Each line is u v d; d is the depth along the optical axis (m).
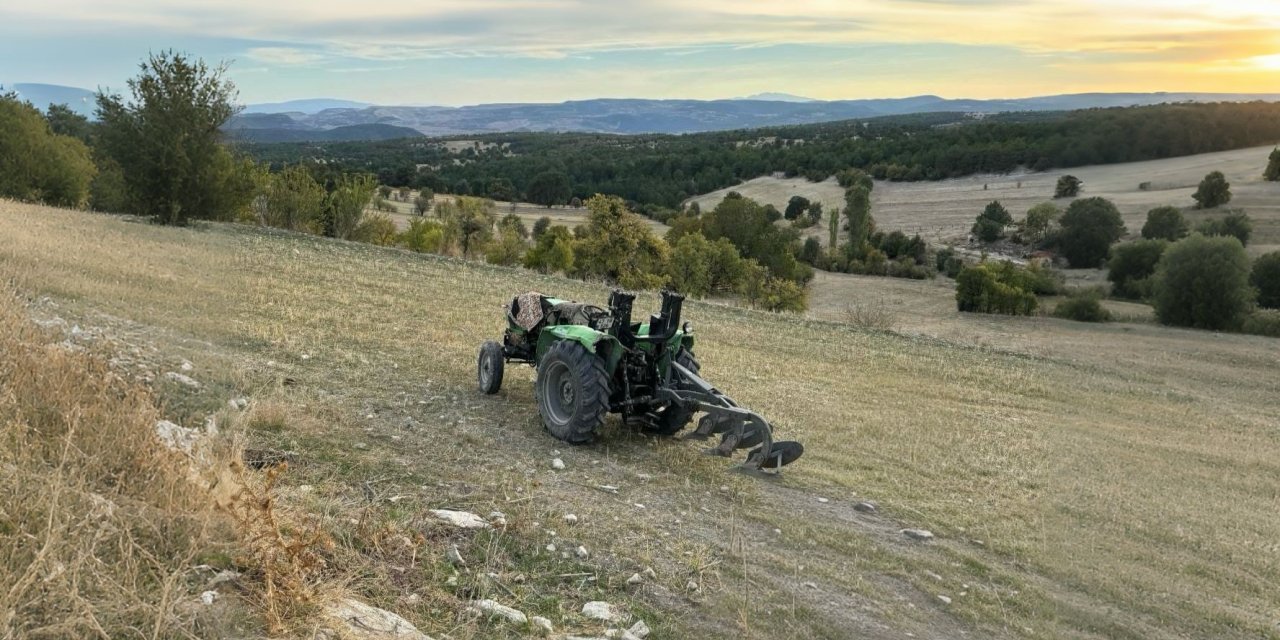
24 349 5.23
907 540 6.00
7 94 37.59
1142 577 5.70
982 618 4.79
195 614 2.98
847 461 8.10
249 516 3.73
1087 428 12.43
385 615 3.53
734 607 4.45
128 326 9.34
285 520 4.14
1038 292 63.09
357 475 5.53
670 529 5.51
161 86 26.55
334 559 3.99
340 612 3.43
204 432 5.49
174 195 26.97
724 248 52.91
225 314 11.46
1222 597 5.53
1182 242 49.19
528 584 4.33
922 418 11.16
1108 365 25.30
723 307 25.56
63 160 38.91
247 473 4.63
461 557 4.41
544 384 7.76
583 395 7.16
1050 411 13.73
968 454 9.15
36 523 3.20
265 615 3.16
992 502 7.29
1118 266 64.69
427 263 25.75
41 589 2.81
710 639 4.07
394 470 5.79
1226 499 8.70
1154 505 7.89
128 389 5.12
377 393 8.27
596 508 5.68
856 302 62.53
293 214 37.22
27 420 4.25
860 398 12.34
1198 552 6.52
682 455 7.43
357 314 13.52
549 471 6.47
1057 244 81.94
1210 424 14.95
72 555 3.09
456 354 10.95
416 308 15.31
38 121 38.41
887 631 4.45
